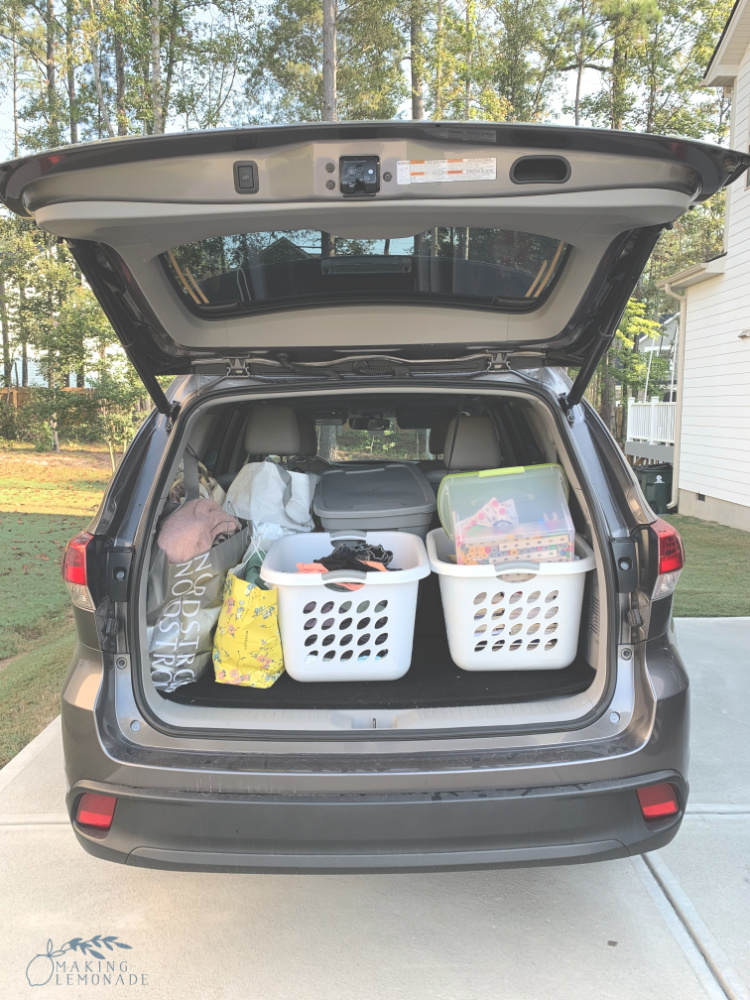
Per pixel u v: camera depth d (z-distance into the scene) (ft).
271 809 5.03
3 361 65.77
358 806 5.02
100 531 5.70
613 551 5.71
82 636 5.68
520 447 9.52
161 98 47.73
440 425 10.03
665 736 5.39
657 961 5.93
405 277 6.02
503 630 6.26
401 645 6.24
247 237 5.28
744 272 27.45
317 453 10.09
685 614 15.81
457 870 5.12
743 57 29.22
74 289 46.50
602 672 5.67
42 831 7.82
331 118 38.14
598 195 4.42
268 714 5.67
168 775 5.19
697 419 31.94
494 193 4.37
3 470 46.98
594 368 6.10
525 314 6.29
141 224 4.62
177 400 6.80
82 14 47.96
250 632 6.21
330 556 6.88
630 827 5.27
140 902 6.74
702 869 7.11
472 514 6.52
